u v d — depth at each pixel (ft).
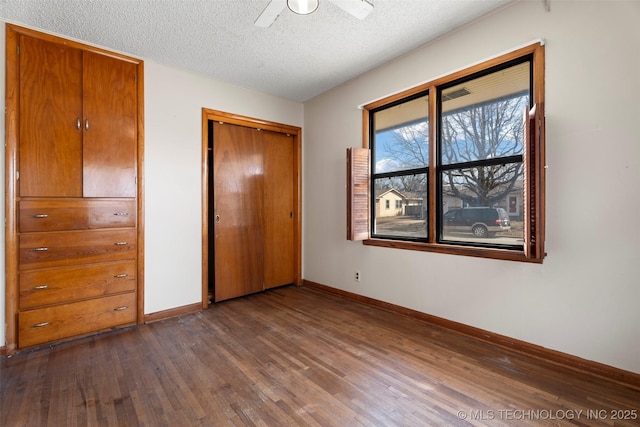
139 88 9.62
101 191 8.95
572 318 6.68
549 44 6.90
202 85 11.06
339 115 12.31
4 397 5.88
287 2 5.85
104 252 8.99
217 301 11.71
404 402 5.69
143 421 5.25
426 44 9.19
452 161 9.02
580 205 6.53
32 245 7.92
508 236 7.86
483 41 7.97
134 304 9.52
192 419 5.30
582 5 6.46
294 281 14.32
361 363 7.11
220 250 11.80
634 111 5.91
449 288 8.89
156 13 7.45
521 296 7.43
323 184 13.20
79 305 8.58
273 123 13.16
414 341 8.21
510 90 7.77
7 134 7.59
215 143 11.64
